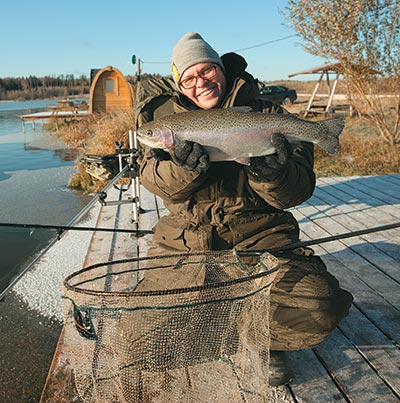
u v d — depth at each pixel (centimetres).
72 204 893
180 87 292
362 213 579
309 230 521
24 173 1283
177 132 254
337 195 676
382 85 1185
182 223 276
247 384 207
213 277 257
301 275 246
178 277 256
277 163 235
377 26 1098
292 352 272
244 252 245
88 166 919
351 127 1636
